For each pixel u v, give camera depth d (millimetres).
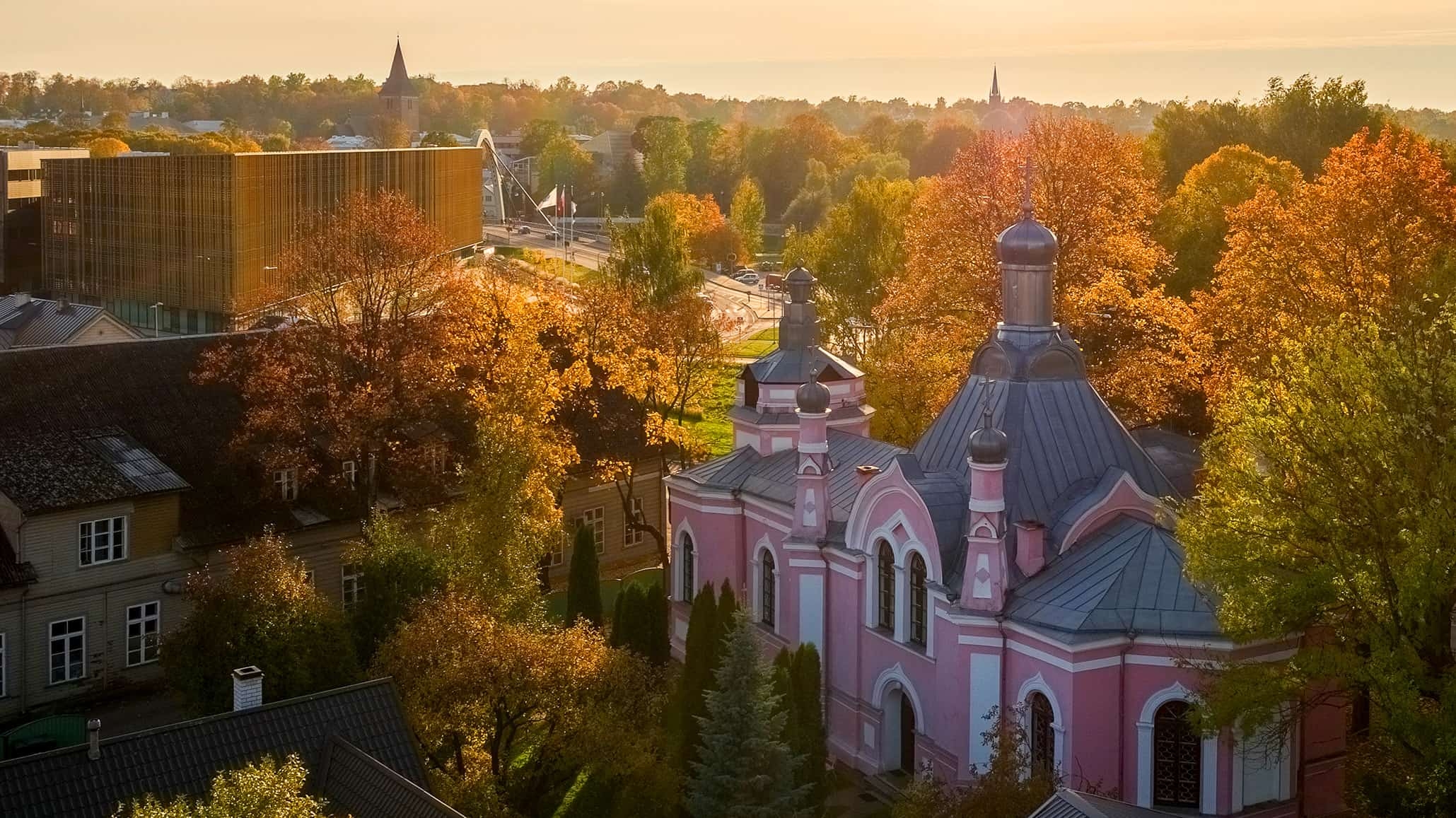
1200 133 133000
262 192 134125
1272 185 99188
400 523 65438
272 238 136750
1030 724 44625
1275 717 41062
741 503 60812
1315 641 44656
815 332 64625
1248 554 39250
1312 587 38312
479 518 56219
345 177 152250
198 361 69875
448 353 67625
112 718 58906
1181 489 64188
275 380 63938
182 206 131875
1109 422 50312
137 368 68000
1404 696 35781
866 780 51656
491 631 44656
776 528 58281
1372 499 38250
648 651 55750
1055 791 37375
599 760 42781
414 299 69750
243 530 65000
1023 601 45219
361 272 66938
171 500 62562
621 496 74375
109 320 110812
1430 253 66750
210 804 31828
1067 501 47906
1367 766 42688
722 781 40531
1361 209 70188
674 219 104062
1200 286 95000
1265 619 38688
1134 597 43312
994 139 89250
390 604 53719
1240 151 107000
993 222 80438
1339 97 127375
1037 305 51188
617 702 44781
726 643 43094
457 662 43125
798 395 54281
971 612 45344
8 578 57625
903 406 75062
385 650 46250
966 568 45812
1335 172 73938
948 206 84625
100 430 64438
